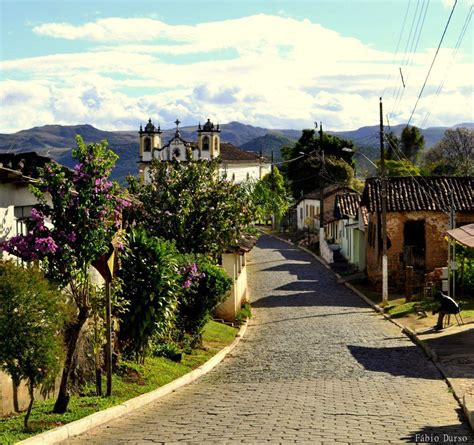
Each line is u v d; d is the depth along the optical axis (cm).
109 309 1476
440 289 3288
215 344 2447
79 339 1453
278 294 3975
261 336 2714
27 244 1322
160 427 1229
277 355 2241
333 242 5888
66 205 1348
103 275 1454
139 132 11031
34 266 1277
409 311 3058
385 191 3522
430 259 3769
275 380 1805
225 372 1972
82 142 1373
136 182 3200
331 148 8706
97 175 1361
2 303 1152
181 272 2125
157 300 1798
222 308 3025
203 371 1969
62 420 1251
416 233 3788
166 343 2091
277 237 7662
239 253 3103
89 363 1609
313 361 2092
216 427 1208
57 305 1203
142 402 1498
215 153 11000
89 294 1464
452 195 3756
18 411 1330
